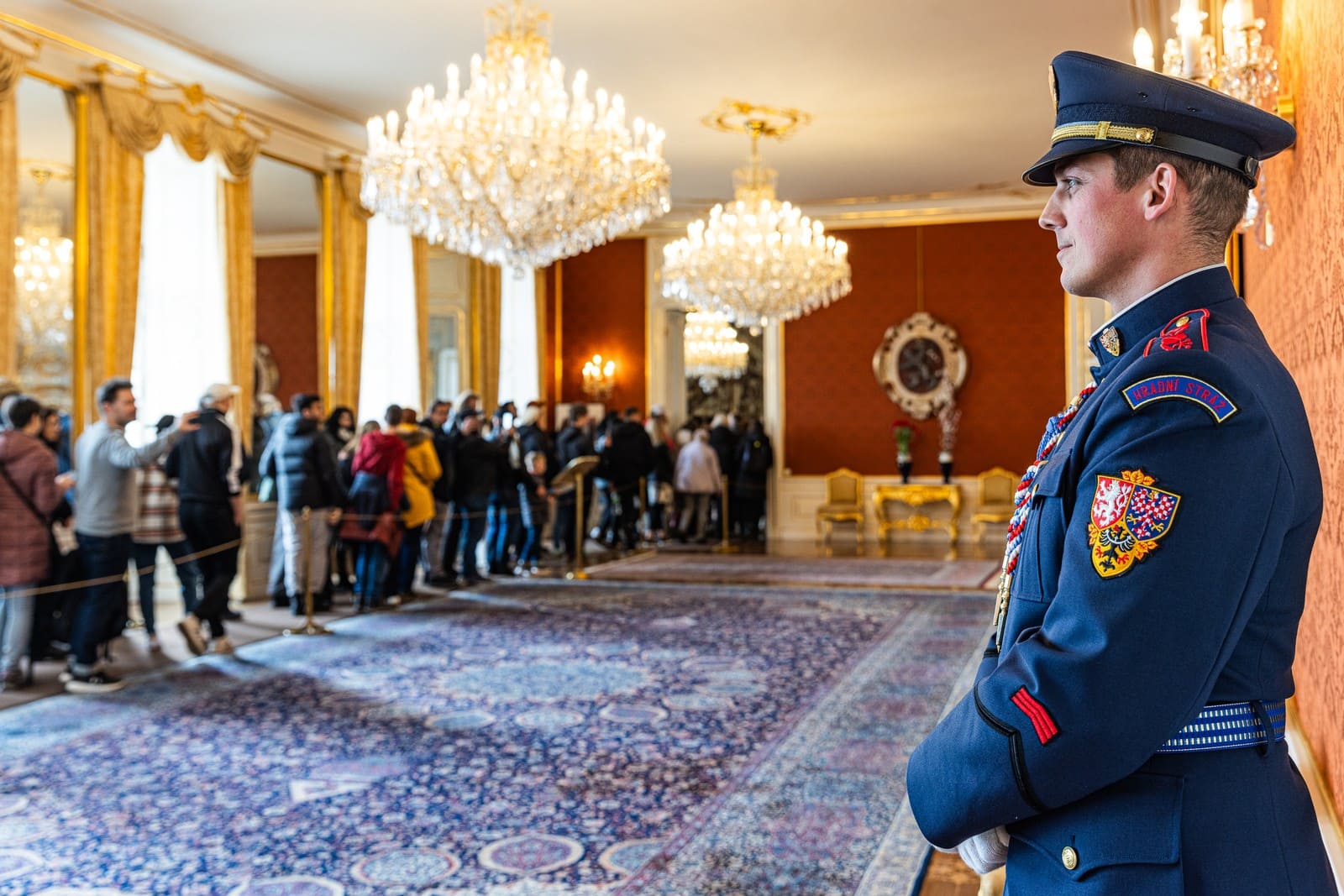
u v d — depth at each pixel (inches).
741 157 460.8
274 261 414.0
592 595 372.8
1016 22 306.3
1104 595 43.0
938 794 48.0
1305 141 101.6
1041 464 53.2
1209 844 44.9
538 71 263.9
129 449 245.0
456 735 201.5
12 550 238.8
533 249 278.4
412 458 356.8
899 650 276.5
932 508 564.1
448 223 279.1
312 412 332.2
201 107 332.5
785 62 341.4
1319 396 95.3
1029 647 45.9
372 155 271.6
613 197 277.4
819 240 416.2
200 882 135.9
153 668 261.6
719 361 589.9
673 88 368.2
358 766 183.3
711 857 142.8
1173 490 42.7
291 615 333.7
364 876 137.7
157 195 337.7
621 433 515.8
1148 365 45.9
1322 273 91.0
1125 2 291.1
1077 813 46.9
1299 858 46.3
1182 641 41.7
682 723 208.7
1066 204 52.0
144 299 331.9
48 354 296.7
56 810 162.6
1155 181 48.6
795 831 151.9
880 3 292.2
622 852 144.9
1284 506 44.1
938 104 386.0
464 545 398.9
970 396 559.5
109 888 134.0
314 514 331.6
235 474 340.8
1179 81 48.7
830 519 560.7
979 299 557.3
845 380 576.4
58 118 298.0
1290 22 112.6
